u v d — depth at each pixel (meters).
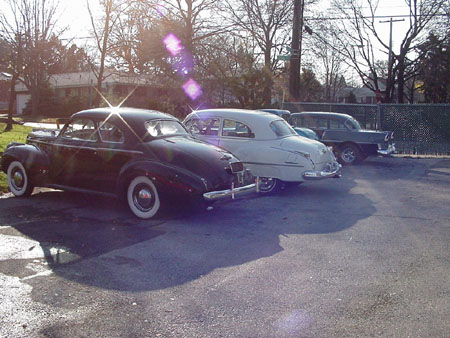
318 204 8.98
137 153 7.29
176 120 8.41
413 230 7.02
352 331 3.74
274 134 9.81
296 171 9.47
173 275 4.96
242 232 6.76
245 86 26.80
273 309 4.13
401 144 19.67
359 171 14.12
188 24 29.47
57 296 4.35
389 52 37.47
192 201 6.93
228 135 10.10
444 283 4.83
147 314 4.00
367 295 4.48
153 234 6.54
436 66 36.12
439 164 15.88
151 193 7.21
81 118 8.05
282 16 34.00
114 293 4.45
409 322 3.92
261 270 5.15
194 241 6.25
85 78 53.56
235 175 7.48
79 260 5.38
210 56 29.58
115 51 26.73
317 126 16.05
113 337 3.60
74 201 8.48
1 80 56.81
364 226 7.25
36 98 43.94
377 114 19.97
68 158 8.02
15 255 5.50
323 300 4.34
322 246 6.12
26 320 3.86
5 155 8.67
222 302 4.27
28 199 8.59
